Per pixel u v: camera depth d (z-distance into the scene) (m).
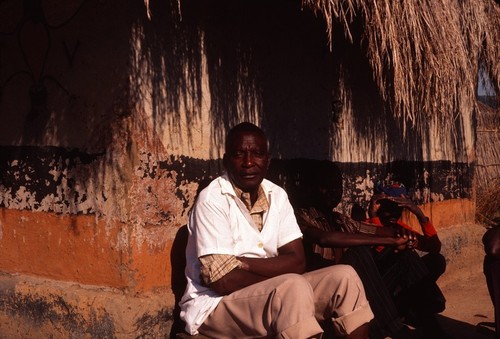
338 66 4.93
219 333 3.22
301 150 4.57
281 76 4.40
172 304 3.60
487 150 11.59
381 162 5.46
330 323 3.40
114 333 3.38
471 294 5.82
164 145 3.58
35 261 3.83
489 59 4.98
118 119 3.43
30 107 3.83
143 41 3.47
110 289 3.50
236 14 4.04
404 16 3.70
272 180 4.29
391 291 4.06
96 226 3.54
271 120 4.31
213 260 3.16
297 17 4.52
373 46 3.78
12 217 3.93
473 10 4.50
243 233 3.32
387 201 4.36
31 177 3.83
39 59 3.78
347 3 3.72
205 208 3.25
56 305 3.64
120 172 3.43
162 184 3.57
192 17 3.75
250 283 3.20
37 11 3.78
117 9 3.44
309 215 3.98
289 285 2.99
